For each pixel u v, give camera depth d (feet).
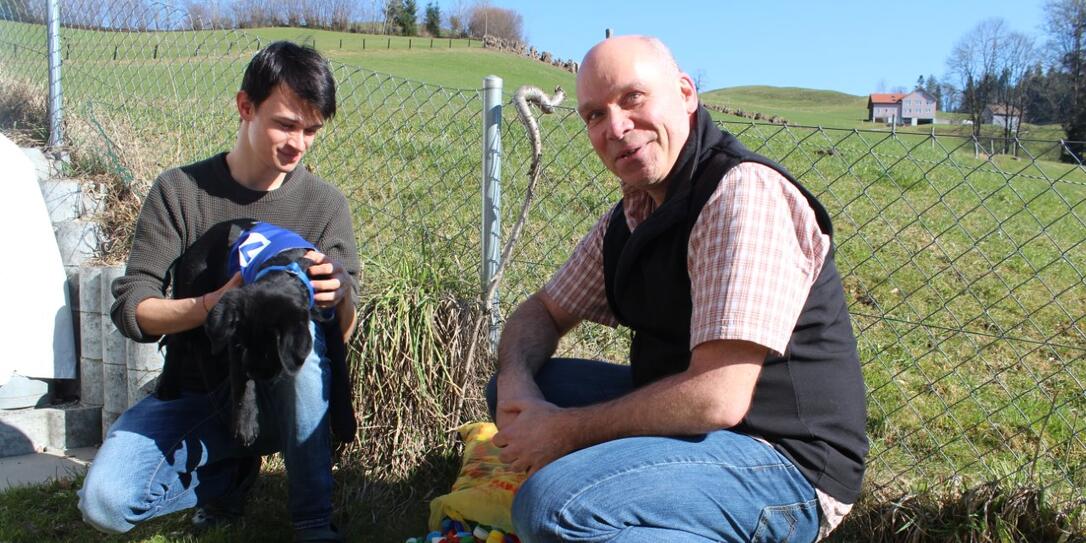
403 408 11.17
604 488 6.63
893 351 16.66
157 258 9.23
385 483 10.99
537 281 14.62
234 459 9.71
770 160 6.93
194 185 9.43
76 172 17.02
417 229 14.83
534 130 11.39
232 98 20.74
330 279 8.94
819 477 6.97
